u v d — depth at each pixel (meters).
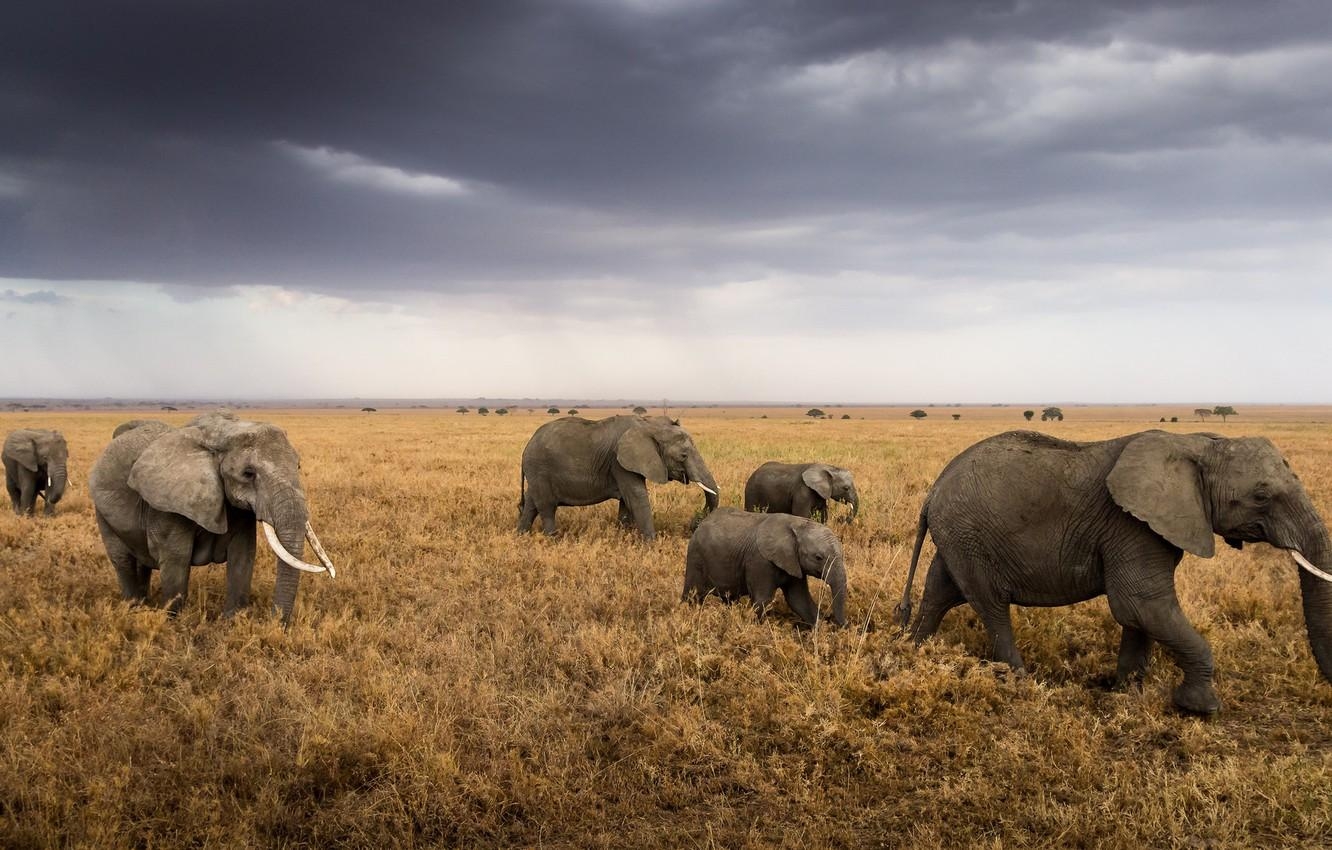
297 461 9.27
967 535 7.61
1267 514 6.57
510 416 133.88
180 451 8.85
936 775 5.82
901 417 144.50
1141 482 6.63
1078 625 8.80
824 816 5.24
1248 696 7.10
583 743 6.07
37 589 9.82
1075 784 5.60
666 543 13.44
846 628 8.56
